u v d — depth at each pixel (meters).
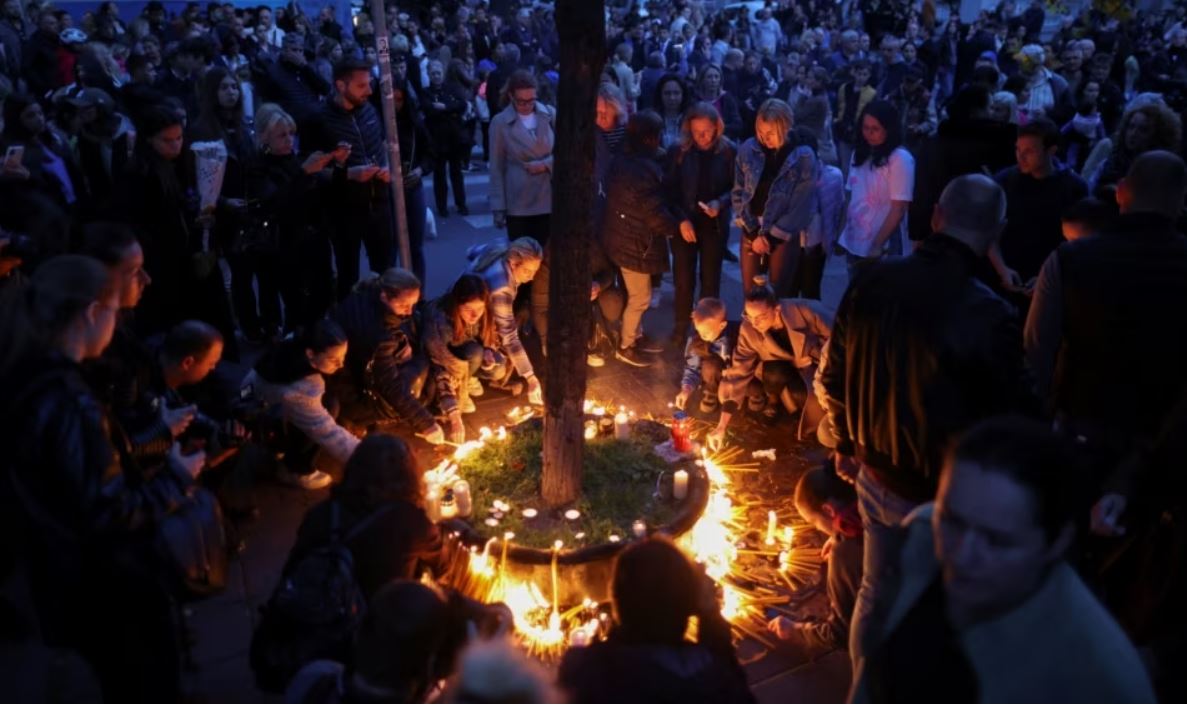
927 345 3.14
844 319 3.48
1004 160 6.03
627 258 6.66
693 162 6.93
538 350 6.92
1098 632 1.81
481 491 4.79
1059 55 14.78
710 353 5.91
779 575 4.66
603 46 3.84
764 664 4.10
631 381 6.72
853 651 3.14
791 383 5.74
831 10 19.84
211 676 4.04
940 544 1.86
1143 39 16.70
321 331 4.98
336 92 6.81
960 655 1.92
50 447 2.83
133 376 3.93
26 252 4.37
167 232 6.00
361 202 6.94
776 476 5.49
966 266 3.14
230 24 13.36
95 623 3.13
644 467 4.95
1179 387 3.56
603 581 4.30
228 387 5.23
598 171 7.27
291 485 5.39
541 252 6.14
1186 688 2.70
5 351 2.89
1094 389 3.67
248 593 4.59
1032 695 1.83
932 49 15.07
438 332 5.86
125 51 12.41
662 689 2.44
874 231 6.76
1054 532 1.77
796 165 6.60
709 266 7.20
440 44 15.39
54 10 11.91
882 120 6.48
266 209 6.63
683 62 15.16
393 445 3.54
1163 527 3.29
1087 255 3.60
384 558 3.41
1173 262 3.49
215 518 3.42
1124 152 5.66
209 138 6.34
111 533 3.00
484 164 12.95
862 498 3.62
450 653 2.87
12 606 3.86
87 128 6.95
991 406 3.13
